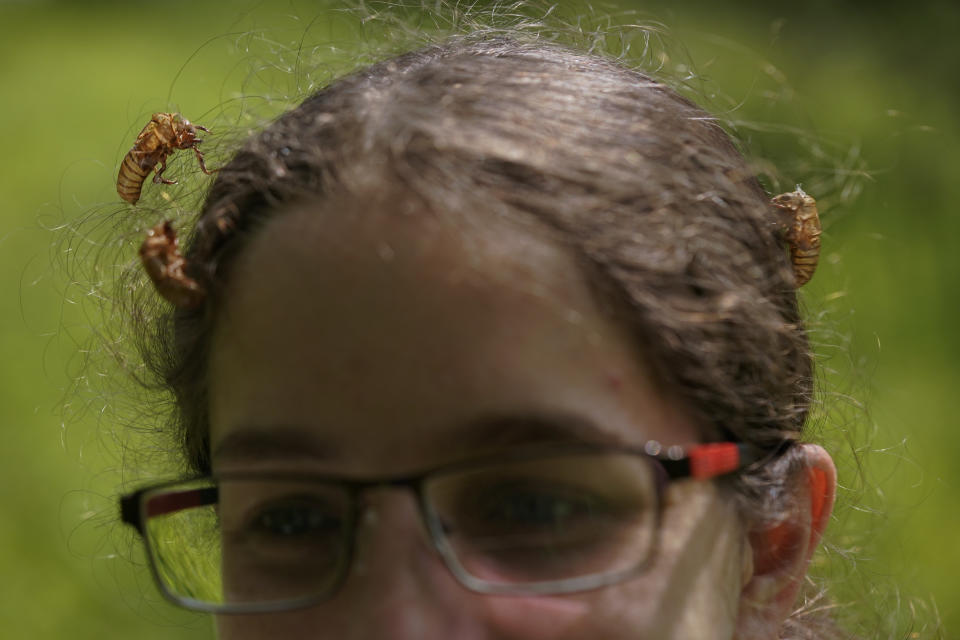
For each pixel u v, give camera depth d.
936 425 1.51
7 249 2.07
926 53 2.15
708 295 0.84
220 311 0.85
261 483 0.83
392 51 0.98
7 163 2.38
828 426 1.04
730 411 0.85
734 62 2.20
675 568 0.82
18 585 1.44
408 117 0.84
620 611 0.81
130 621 1.39
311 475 0.82
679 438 0.83
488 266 0.81
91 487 1.46
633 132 0.85
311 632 0.82
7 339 1.87
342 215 0.82
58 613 1.41
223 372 0.84
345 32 1.11
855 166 1.74
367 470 0.81
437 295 0.81
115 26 3.08
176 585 0.94
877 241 1.82
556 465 0.81
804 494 0.88
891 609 1.10
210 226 0.85
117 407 0.99
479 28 0.98
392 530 0.81
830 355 1.06
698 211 0.85
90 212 0.97
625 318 0.82
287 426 0.82
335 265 0.82
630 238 0.83
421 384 0.81
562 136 0.84
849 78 2.13
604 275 0.82
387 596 0.81
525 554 0.81
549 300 0.81
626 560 0.81
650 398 0.83
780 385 0.88
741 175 0.88
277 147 0.85
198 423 0.89
